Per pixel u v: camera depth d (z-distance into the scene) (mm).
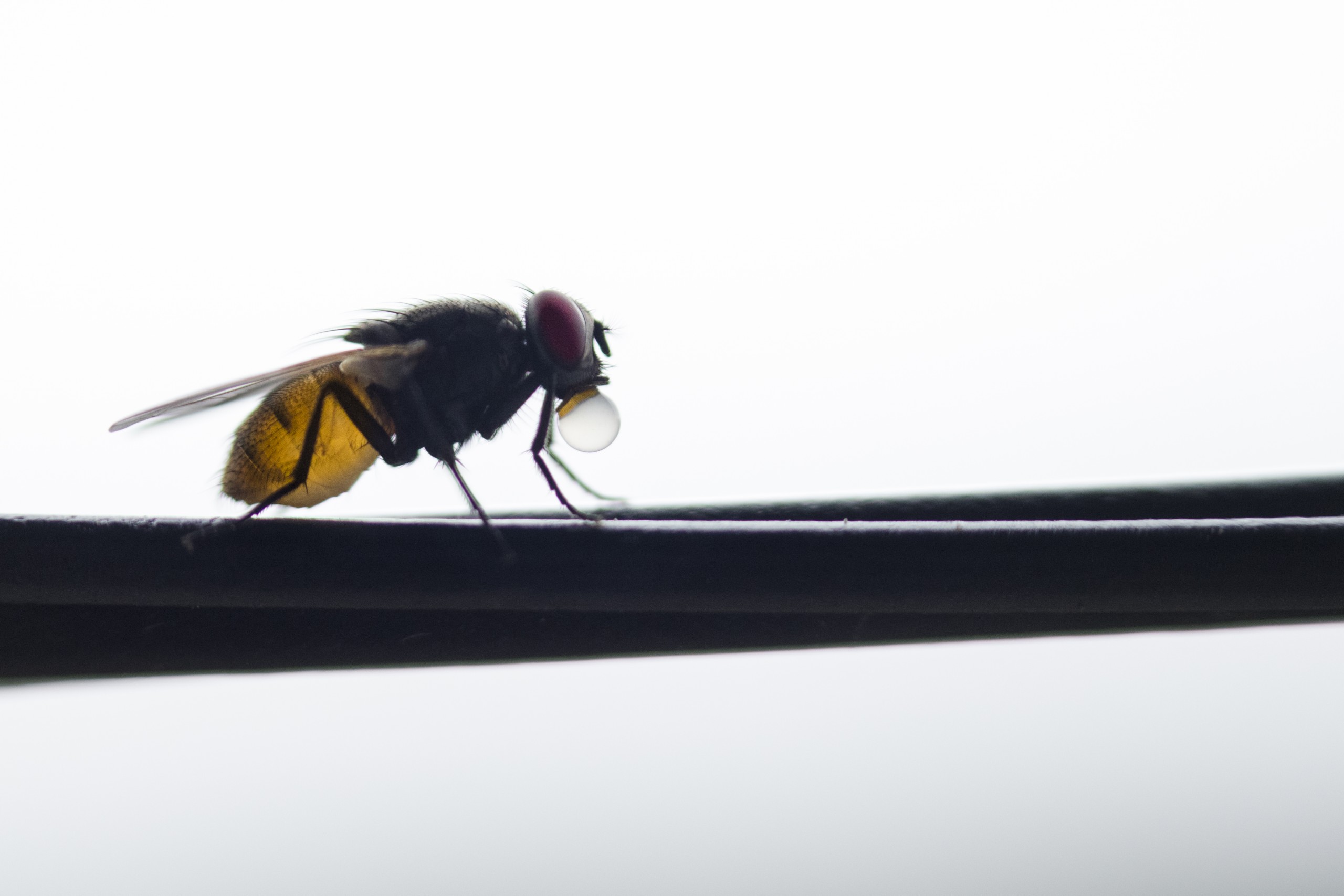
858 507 84
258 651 84
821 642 84
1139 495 84
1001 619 84
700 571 83
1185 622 84
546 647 84
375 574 83
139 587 83
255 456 90
